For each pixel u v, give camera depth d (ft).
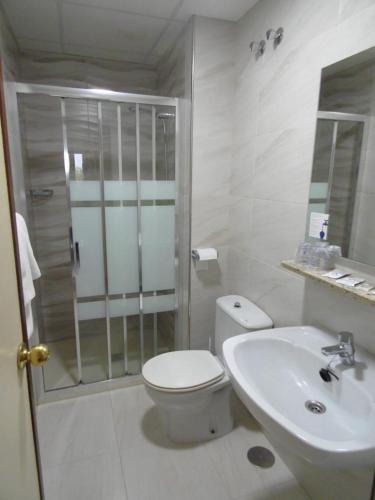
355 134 3.80
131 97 6.29
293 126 4.89
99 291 6.93
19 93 5.83
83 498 4.70
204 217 7.03
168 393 5.06
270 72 5.35
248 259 6.53
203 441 5.74
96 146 6.37
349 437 3.24
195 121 6.52
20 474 2.68
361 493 3.84
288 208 5.16
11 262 2.64
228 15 6.11
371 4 3.46
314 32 4.32
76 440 5.74
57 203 8.20
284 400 3.96
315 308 4.71
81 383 7.13
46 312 8.77
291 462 5.13
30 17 6.09
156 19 6.25
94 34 6.79
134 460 5.33
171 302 7.59
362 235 3.81
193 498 4.73
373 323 3.74
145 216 6.91
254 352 4.42
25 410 2.90
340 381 3.62
